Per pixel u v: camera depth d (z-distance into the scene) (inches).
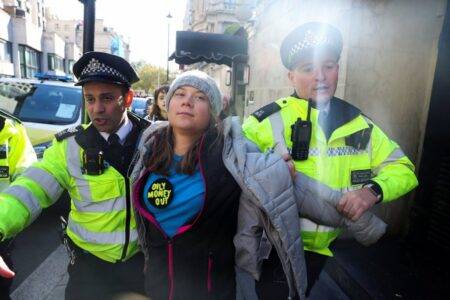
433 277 114.1
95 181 65.9
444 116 123.3
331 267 128.3
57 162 66.7
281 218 54.7
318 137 62.6
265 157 55.8
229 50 328.5
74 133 68.7
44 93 207.0
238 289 102.6
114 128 68.8
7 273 53.4
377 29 135.1
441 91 124.9
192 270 57.8
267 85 274.8
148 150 60.5
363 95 136.9
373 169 67.5
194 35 321.4
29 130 178.5
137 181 59.7
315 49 62.1
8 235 56.6
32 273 129.3
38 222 172.6
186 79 56.2
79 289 68.9
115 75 65.9
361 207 57.1
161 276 59.7
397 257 127.5
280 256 57.1
